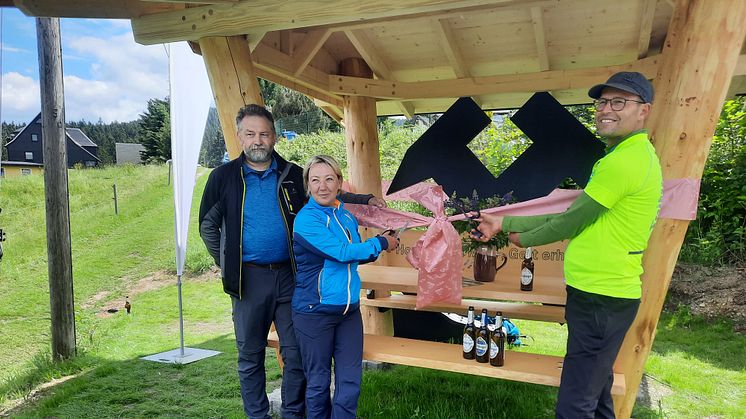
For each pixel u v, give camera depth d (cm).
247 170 271
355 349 265
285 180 272
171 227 1153
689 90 231
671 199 241
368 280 337
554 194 287
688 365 450
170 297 786
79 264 949
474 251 340
